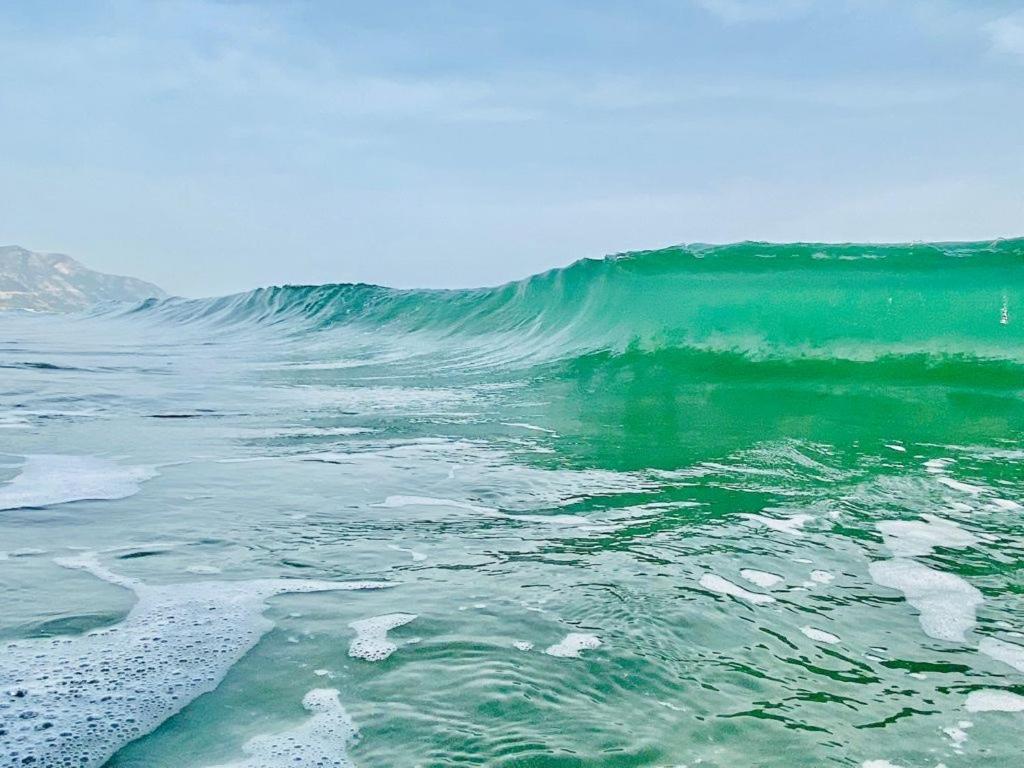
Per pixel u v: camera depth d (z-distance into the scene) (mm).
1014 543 3246
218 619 2387
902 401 8102
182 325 30562
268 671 2031
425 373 11836
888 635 2305
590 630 2314
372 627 2336
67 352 16188
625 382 10258
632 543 3250
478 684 1958
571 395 9008
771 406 7852
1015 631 2344
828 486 4324
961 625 2389
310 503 3951
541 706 1844
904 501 3980
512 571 2877
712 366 10984
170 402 8195
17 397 8094
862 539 3309
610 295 14469
